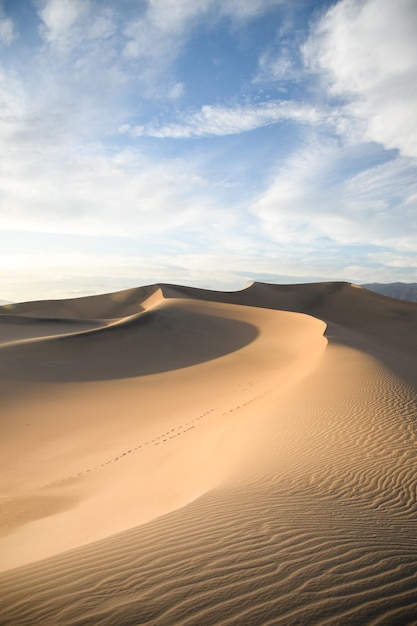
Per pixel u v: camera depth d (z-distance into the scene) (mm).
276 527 4680
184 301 56750
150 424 17484
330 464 8000
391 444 8953
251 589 3268
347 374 16562
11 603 3102
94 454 14383
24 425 17984
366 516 5480
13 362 26656
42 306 80000
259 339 39125
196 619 2869
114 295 87312
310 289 88438
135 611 2953
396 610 3068
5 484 12336
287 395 15062
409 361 24078
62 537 6676
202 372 27719
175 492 8164
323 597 3195
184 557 3865
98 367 28312
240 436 11414
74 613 2932
